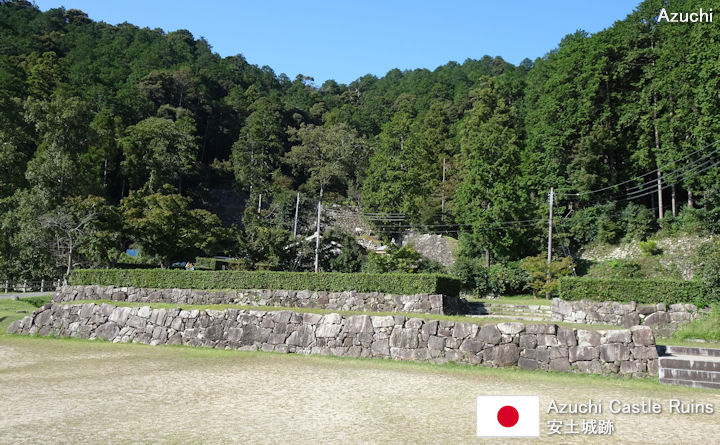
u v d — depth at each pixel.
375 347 15.05
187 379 11.59
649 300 19.94
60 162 43.59
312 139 87.38
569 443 7.12
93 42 109.00
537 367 13.21
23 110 57.81
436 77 110.44
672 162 39.47
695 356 13.27
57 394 9.98
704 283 19.30
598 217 42.00
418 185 54.69
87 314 19.81
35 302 27.86
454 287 24.92
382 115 107.50
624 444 7.08
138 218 35.16
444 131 76.12
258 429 7.55
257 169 81.44
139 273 26.89
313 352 15.70
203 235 38.00
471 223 41.75
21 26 99.75
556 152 45.19
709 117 37.22
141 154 69.94
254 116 92.06
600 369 12.68
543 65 58.53
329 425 7.82
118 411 8.63
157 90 91.00
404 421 8.13
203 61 123.38
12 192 47.72
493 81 63.53
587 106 44.22
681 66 39.88
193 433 7.32
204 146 94.69
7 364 13.85
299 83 142.25
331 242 40.25
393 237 53.72
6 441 6.92
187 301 25.19
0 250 36.69
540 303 28.48
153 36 127.06
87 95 77.69
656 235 39.31
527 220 41.00
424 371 12.98
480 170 41.78
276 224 48.84
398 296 22.88
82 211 34.59
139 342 18.09
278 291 24.70
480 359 13.84
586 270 38.66
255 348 16.45
